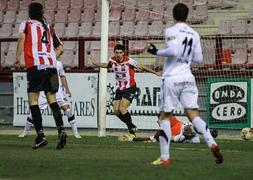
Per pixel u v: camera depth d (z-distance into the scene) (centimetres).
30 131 5425
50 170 2202
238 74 4928
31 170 2197
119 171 2180
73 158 2712
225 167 2372
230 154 3117
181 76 2431
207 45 5319
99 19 6738
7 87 5531
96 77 5134
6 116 5541
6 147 3378
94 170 2209
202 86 5006
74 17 6850
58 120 3194
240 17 6394
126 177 1998
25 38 3197
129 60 4359
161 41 6012
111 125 5109
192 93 2469
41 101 4488
